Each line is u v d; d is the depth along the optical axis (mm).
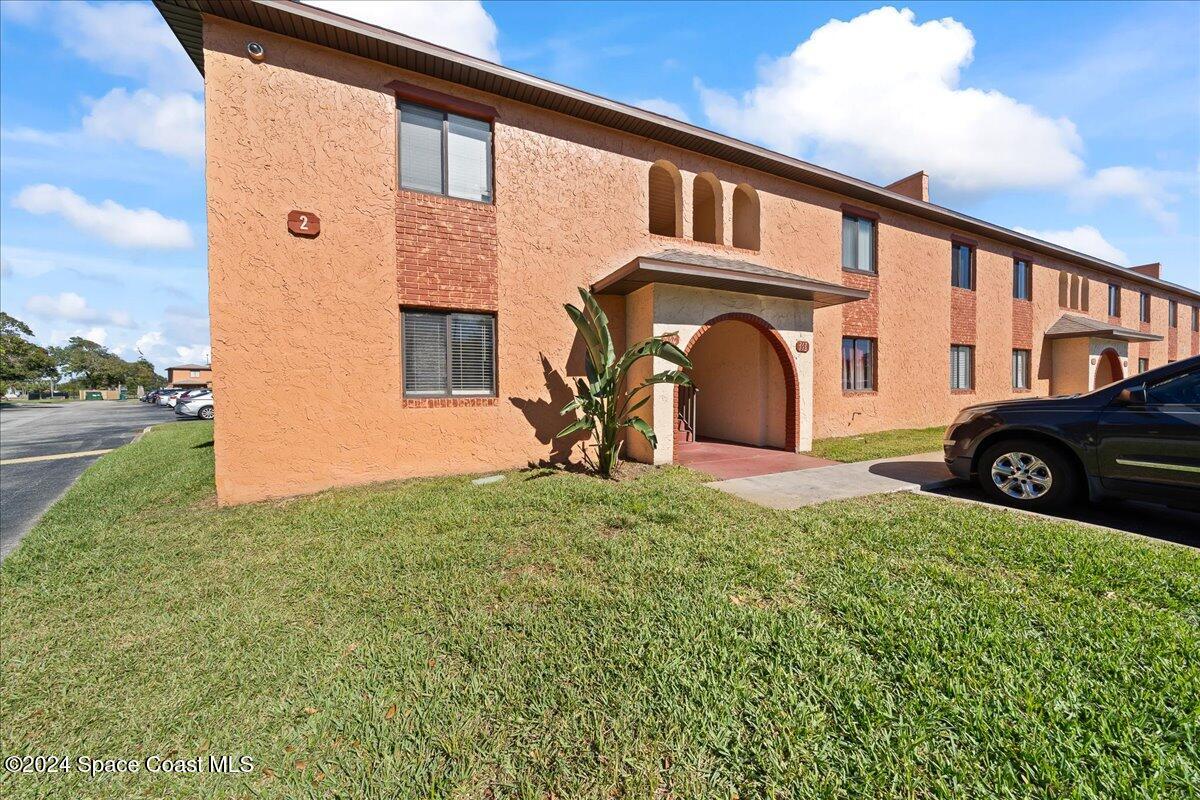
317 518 5125
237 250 5941
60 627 3053
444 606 3115
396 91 6754
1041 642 2473
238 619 3076
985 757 1777
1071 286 17297
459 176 7312
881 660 2373
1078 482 4691
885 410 12047
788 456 8750
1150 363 20531
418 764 1878
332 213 6410
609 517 4824
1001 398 14516
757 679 2248
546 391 7918
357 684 2381
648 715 2045
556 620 2869
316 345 6367
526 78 7117
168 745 2070
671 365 7828
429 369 7180
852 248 11609
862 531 4250
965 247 13922
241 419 5992
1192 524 4430
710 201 12219
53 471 9125
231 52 5883
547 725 2031
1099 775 1678
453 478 7027
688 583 3271
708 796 1673
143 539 4645
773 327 8953
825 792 1648
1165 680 2143
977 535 4055
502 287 7512
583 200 8180
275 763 1948
